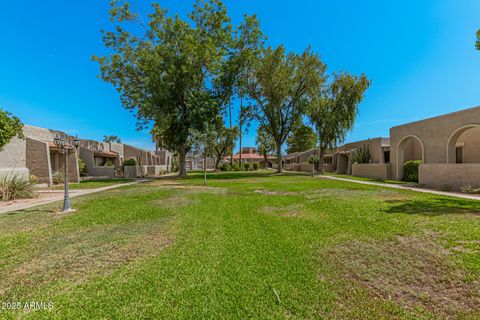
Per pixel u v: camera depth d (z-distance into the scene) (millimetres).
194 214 6824
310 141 38562
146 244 4418
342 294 2725
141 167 27797
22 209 7703
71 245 4379
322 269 3328
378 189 11734
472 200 8094
